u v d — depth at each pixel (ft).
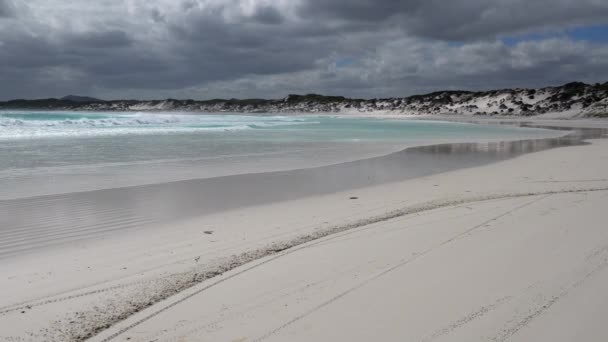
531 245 16.90
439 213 22.91
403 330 10.91
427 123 163.43
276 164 44.39
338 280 14.08
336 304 12.41
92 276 14.71
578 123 156.04
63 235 19.70
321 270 14.98
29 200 26.86
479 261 15.37
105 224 21.58
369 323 11.30
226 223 21.67
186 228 20.76
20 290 13.60
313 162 46.26
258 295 13.12
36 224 21.49
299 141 70.95
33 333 11.14
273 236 19.22
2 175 35.42
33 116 164.76
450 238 18.22
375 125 140.15
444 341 10.37
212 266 15.60
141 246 17.99
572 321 11.07
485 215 22.08
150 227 21.02
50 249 17.71
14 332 11.17
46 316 11.98
